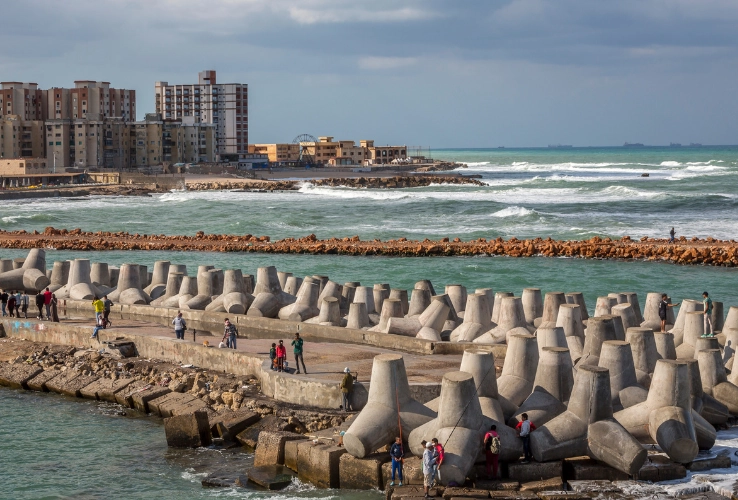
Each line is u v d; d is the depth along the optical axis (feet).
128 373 110.42
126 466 85.76
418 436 78.54
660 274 215.51
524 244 258.16
